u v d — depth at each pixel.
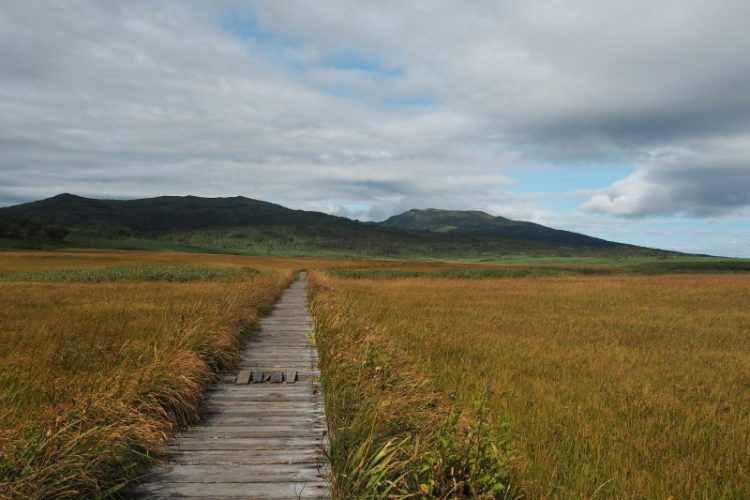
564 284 37.38
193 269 45.16
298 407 5.93
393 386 5.62
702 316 18.62
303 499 3.53
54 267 59.38
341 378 6.20
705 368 9.66
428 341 11.20
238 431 5.02
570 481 4.19
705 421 6.16
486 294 26.81
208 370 7.01
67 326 11.27
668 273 74.69
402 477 3.45
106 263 74.25
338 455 3.98
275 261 108.62
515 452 4.32
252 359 8.88
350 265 95.94
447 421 4.20
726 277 53.12
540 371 8.88
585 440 5.24
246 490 3.65
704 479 4.38
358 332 9.42
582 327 15.16
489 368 8.91
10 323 11.90
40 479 3.26
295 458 4.29
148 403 4.81
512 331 13.90
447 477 3.60
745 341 13.20
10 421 4.49
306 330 12.45
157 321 12.09
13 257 84.69
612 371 9.08
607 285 36.34
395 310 18.02
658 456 4.87
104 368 7.00
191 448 4.52
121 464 3.79
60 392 5.49
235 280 32.78
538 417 5.98
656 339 13.23
